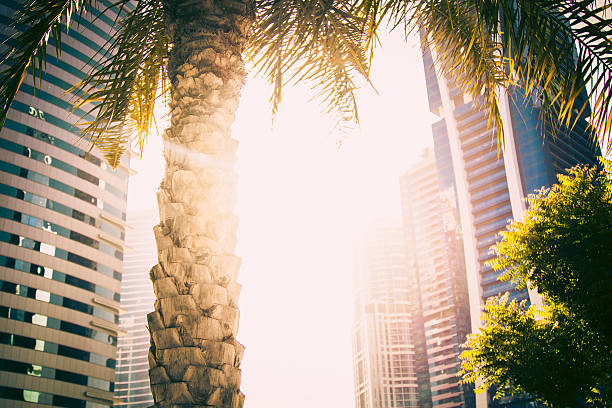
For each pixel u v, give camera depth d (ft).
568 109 14.92
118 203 294.66
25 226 246.06
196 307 16.16
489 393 419.74
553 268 50.62
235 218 18.21
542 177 425.69
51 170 263.90
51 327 240.32
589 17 13.87
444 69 19.84
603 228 48.93
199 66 18.88
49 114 270.46
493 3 14.64
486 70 19.10
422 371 575.38
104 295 269.64
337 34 21.18
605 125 14.05
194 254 16.85
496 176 482.69
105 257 277.64
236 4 19.69
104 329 265.34
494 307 55.62
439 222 563.07
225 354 15.83
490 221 481.46
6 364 220.64
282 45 21.30
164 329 15.96
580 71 14.23
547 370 50.44
